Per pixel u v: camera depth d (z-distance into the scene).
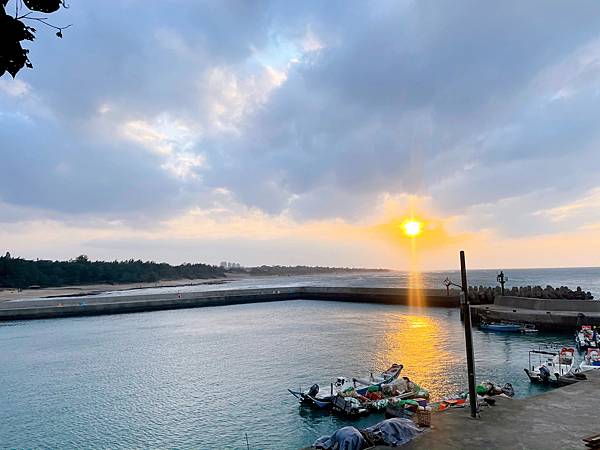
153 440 19.70
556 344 37.38
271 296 94.12
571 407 11.79
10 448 19.56
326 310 73.38
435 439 9.95
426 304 73.31
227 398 25.09
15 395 27.17
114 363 35.53
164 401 25.06
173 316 69.38
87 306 71.44
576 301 46.31
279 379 28.70
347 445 10.14
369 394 22.67
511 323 45.41
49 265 173.12
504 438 9.85
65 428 21.59
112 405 24.73
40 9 2.72
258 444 18.78
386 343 40.03
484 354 34.06
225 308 81.19
